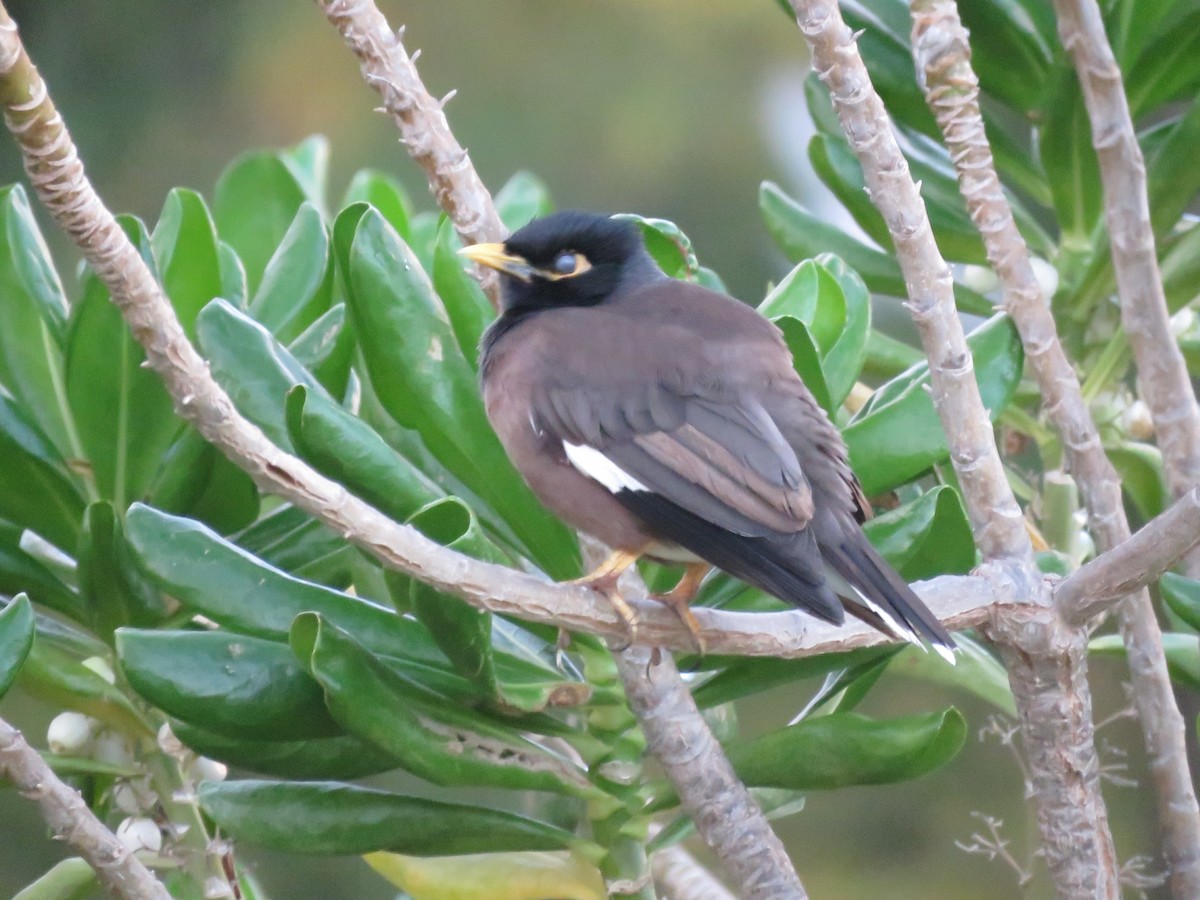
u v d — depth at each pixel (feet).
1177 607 20.18
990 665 25.90
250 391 21.72
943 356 20.49
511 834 21.40
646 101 59.06
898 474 23.16
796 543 21.39
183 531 20.58
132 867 18.29
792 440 22.68
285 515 24.44
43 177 15.47
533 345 24.47
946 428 20.76
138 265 16.05
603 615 19.85
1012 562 20.53
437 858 24.29
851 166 27.50
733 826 20.15
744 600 24.44
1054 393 22.61
